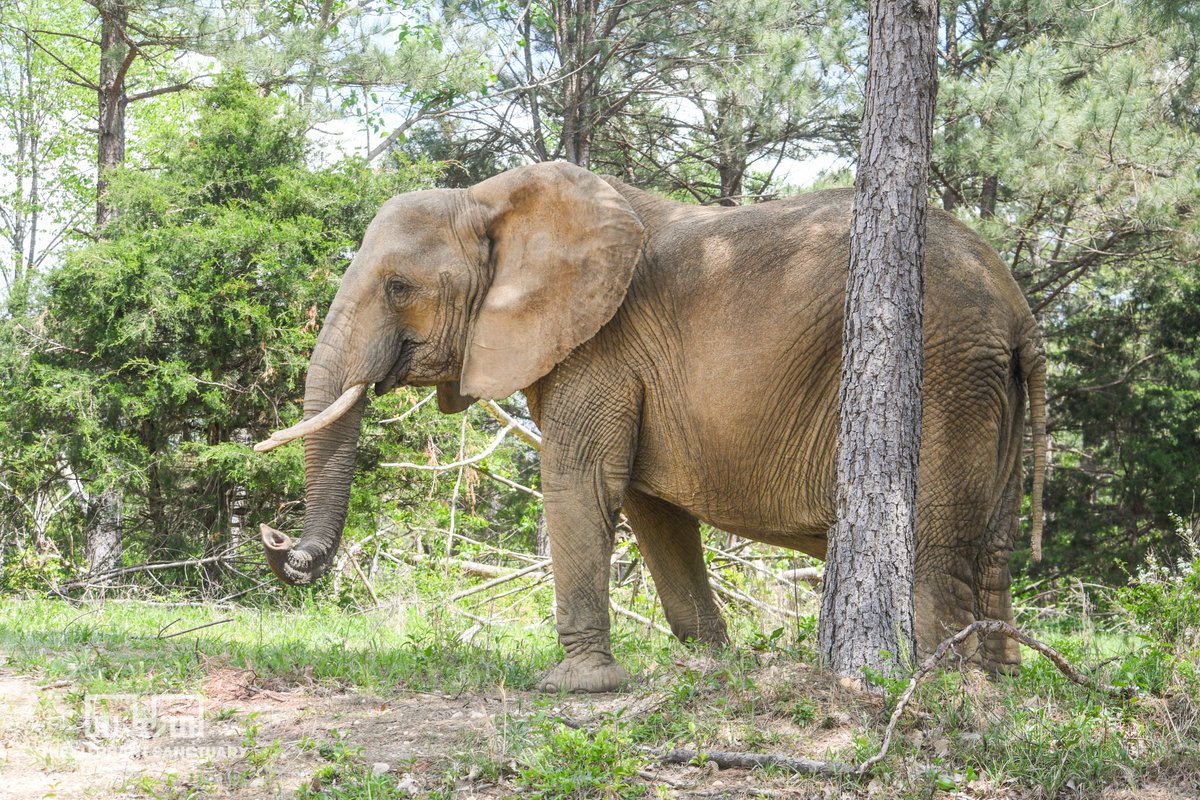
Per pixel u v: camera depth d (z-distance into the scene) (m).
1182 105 16.88
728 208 7.41
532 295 7.16
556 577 7.11
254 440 16.36
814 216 6.90
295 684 7.04
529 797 4.81
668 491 7.27
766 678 5.82
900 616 5.79
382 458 15.84
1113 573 18.80
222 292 15.66
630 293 7.16
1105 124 15.19
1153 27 16.62
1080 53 17.64
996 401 6.36
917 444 5.92
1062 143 15.56
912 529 5.88
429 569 13.95
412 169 18.22
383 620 11.42
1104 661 6.36
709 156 25.42
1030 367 6.61
